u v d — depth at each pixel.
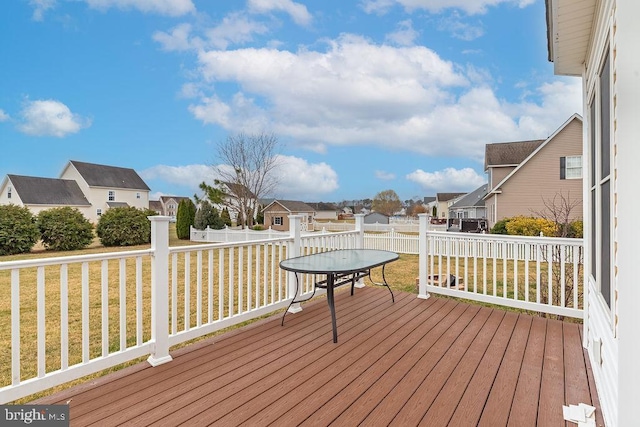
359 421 1.92
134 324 4.36
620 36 1.47
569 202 13.15
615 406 1.68
